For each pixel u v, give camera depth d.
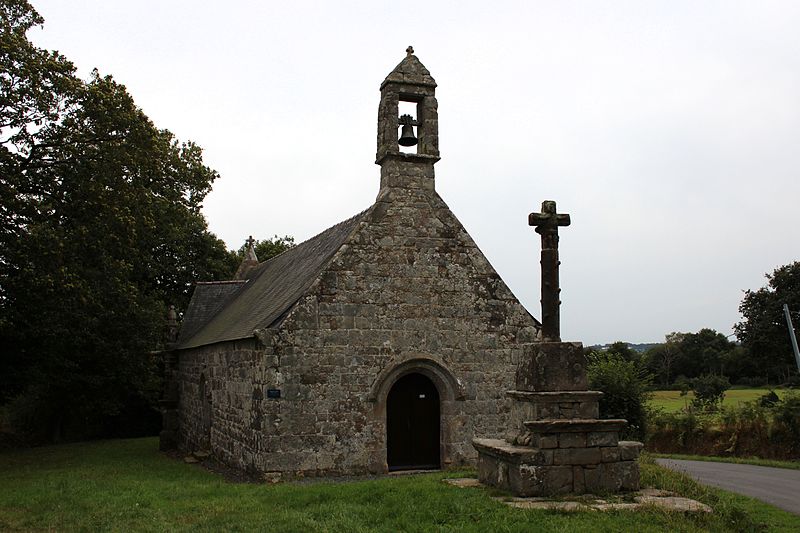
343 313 16.17
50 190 19.94
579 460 10.50
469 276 17.39
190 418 24.52
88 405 32.09
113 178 20.25
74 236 19.38
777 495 13.54
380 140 17.62
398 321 16.59
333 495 11.12
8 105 18.59
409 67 17.80
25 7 20.59
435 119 17.84
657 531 8.47
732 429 23.81
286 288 19.16
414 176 17.42
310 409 15.62
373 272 16.56
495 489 10.75
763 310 46.66
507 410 17.20
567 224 11.55
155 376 34.00
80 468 19.20
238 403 17.58
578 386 10.98
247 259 33.31
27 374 25.92
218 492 13.03
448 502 9.91
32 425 34.62
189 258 39.38
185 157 31.77
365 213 18.03
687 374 59.72
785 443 22.23
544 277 11.38
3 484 15.95
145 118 21.39
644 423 24.47
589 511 9.30
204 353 22.39
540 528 8.52
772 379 51.03
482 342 17.25
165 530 9.85
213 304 29.66
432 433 16.92
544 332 11.24
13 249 18.92
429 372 16.78
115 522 10.57
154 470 18.55
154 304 32.62
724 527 9.13
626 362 27.27
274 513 10.38
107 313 25.30
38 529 10.52
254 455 15.79
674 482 11.28
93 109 19.66
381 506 10.05
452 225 17.48
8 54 18.45
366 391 16.09
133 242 21.33
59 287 19.14
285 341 15.62
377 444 16.02
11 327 21.38
